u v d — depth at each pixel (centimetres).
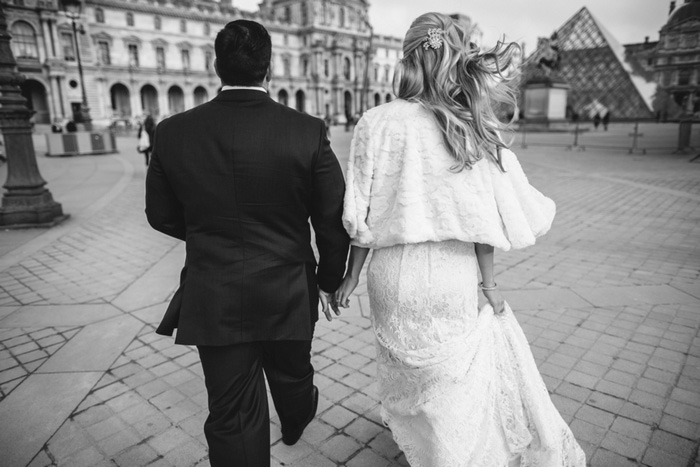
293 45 8619
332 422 254
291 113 168
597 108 5750
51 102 5544
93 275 504
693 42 6419
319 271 187
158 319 389
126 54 6500
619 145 2117
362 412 262
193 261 167
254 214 163
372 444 236
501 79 168
